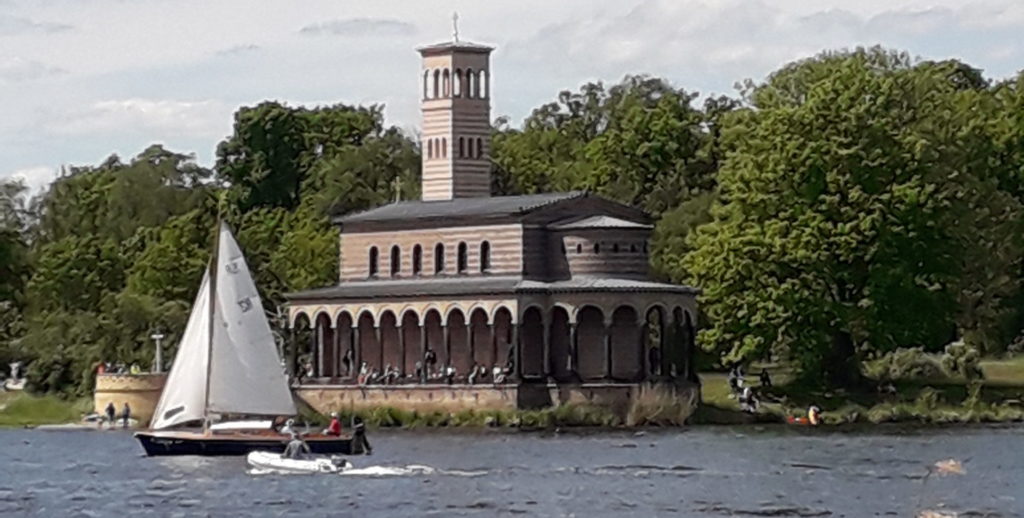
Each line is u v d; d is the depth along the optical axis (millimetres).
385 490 183375
